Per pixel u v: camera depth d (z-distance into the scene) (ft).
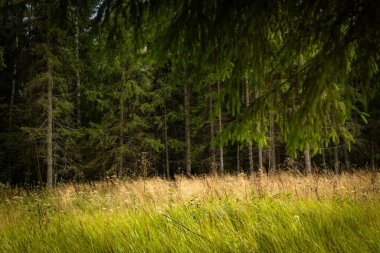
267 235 10.05
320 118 6.56
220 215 13.32
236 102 7.01
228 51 6.72
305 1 5.94
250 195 16.93
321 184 18.78
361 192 14.92
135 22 6.91
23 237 13.41
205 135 53.93
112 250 10.75
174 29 6.15
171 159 65.87
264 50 6.84
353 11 5.43
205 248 9.72
